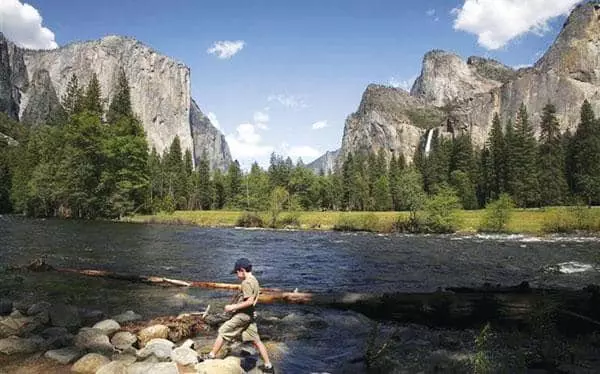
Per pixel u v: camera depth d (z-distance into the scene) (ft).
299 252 116.88
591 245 147.02
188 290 57.26
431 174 428.97
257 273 78.23
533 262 100.37
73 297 49.44
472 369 29.63
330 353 33.78
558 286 67.97
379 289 63.82
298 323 41.98
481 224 214.28
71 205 241.96
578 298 48.67
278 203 263.90
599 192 317.42
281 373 29.37
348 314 45.93
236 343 35.06
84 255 89.10
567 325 41.75
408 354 33.19
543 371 29.40
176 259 89.71
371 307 48.62
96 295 51.21
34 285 54.65
